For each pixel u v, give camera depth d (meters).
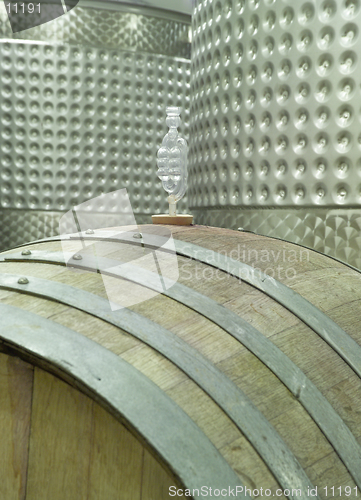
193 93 2.24
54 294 0.89
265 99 1.84
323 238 1.74
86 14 3.05
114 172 3.22
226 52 1.95
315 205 1.75
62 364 0.71
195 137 2.22
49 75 3.10
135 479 0.77
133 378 0.72
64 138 3.16
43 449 0.84
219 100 2.01
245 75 1.89
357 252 1.68
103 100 3.15
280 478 0.70
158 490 0.75
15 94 3.13
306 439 0.78
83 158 3.18
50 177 3.18
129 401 0.68
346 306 1.12
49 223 3.20
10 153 3.17
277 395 0.81
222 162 2.01
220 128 2.01
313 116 1.72
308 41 1.71
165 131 3.26
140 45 3.14
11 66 3.10
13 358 0.85
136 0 3.03
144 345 0.80
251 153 1.90
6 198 3.21
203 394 0.75
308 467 0.75
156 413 0.68
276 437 0.74
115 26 3.09
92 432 0.81
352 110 1.65
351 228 1.68
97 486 0.80
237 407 0.75
